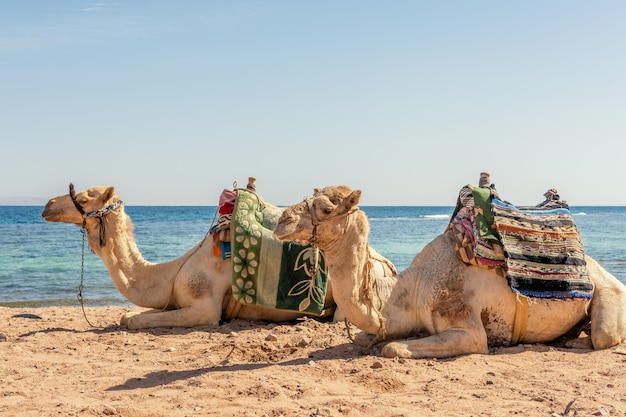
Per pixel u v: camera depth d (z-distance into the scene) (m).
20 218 97.94
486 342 7.08
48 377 6.46
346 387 5.96
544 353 7.05
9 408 5.45
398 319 7.11
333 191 6.59
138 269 9.42
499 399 5.55
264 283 8.87
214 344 7.88
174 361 7.11
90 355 7.48
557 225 7.54
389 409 5.30
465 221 7.36
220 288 9.16
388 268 8.71
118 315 10.78
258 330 8.70
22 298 15.95
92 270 23.59
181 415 5.23
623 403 5.35
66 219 9.27
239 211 9.06
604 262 26.02
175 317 9.02
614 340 7.23
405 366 6.52
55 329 9.22
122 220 9.42
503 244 7.18
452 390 5.82
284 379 6.14
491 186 7.73
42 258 28.91
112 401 5.64
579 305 7.36
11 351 7.61
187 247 36.88
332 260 6.59
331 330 8.60
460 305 7.04
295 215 6.34
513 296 7.18
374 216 115.94
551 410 5.24
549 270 7.24
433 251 7.38
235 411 5.30
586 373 6.28
